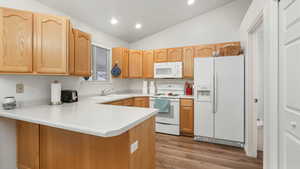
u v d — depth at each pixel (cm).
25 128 165
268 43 142
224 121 263
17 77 175
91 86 296
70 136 139
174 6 295
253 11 196
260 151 241
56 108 173
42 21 168
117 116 133
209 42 343
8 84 168
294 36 106
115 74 344
